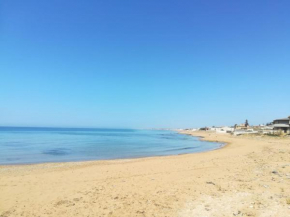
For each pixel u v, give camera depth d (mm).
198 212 7926
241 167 16484
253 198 9031
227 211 7875
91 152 36062
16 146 44031
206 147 47281
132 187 11773
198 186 11359
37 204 9453
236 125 157250
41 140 63344
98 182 13133
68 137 83562
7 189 11742
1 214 8430
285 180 11727
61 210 8734
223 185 11273
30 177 14742
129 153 35156
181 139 83812
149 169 17359
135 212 8281
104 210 8609
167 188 11266
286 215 7297
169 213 7992
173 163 20438
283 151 27453
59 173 16234
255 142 52344
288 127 81125
